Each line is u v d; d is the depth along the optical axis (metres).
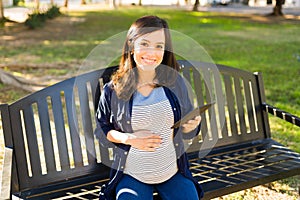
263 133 3.51
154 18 2.40
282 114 3.30
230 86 3.37
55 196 2.56
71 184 2.74
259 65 9.63
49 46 12.79
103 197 2.44
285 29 17.78
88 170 2.85
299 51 11.80
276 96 6.88
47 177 2.74
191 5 39.16
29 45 13.03
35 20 18.28
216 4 37.09
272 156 3.18
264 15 24.62
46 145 2.76
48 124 2.77
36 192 2.62
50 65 9.53
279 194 3.51
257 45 12.95
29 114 2.71
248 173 2.88
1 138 4.73
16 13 27.94
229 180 2.77
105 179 2.80
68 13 25.80
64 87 2.81
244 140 3.42
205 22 19.89
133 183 2.38
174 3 44.09
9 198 2.19
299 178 3.79
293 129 5.21
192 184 2.45
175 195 2.38
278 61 10.21
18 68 9.09
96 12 26.95
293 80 8.09
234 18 22.69
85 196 2.57
